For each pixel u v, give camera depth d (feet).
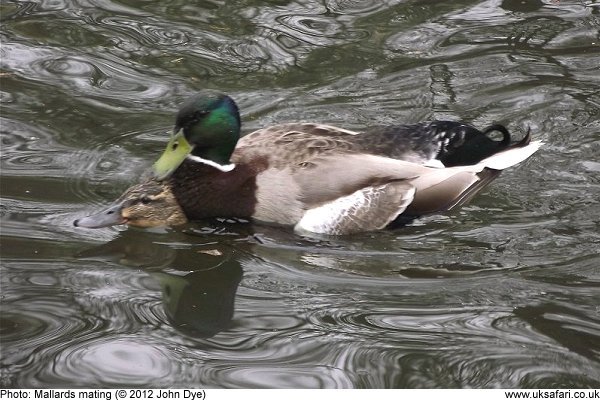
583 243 38.63
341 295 35.58
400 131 41.39
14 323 32.99
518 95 47.67
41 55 50.34
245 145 40.57
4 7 54.49
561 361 31.89
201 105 39.37
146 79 48.83
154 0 55.72
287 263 37.68
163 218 39.47
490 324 33.81
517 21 53.72
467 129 41.68
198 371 31.22
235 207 39.50
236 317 34.19
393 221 39.73
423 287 36.06
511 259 37.78
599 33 52.49
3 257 36.58
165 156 39.83
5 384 30.14
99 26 53.01
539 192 41.78
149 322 33.58
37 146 43.50
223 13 54.54
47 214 39.22
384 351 32.32
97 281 35.68
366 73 49.47
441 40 52.01
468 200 40.75
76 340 32.37
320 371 31.35
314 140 40.55
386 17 54.24
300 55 50.90
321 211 39.09
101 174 41.81
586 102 47.09
